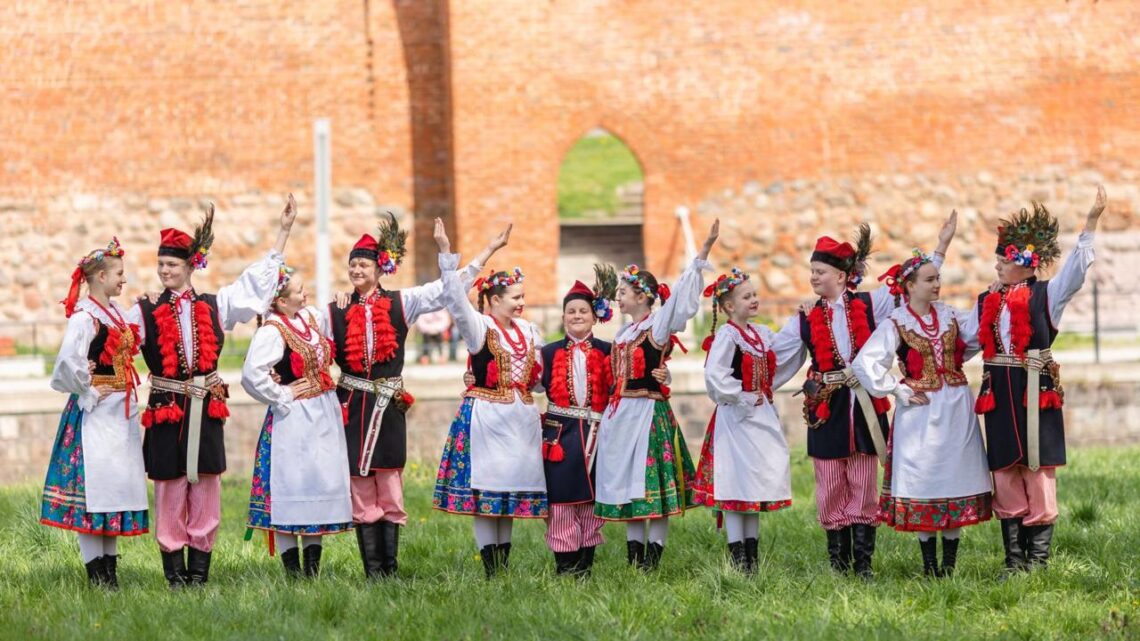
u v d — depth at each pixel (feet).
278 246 40.19
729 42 110.63
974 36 110.63
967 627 33.30
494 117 109.50
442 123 113.70
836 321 40.60
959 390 39.81
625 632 32.45
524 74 109.81
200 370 39.47
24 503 53.36
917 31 110.63
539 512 40.50
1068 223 110.93
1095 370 75.51
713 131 110.83
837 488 40.27
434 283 41.96
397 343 41.11
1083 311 110.63
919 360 39.73
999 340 39.73
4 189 112.78
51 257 112.78
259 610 35.12
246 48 112.98
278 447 39.73
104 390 38.88
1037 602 35.68
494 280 40.96
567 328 41.98
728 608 34.99
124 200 112.98
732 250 111.24
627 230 119.85
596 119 110.32
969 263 111.14
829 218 111.24
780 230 111.14
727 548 44.57
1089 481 57.00
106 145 112.78
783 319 110.83
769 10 110.63
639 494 39.78
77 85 112.57
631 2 110.42
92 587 38.75
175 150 112.88
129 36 112.47
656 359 40.50
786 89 110.83
